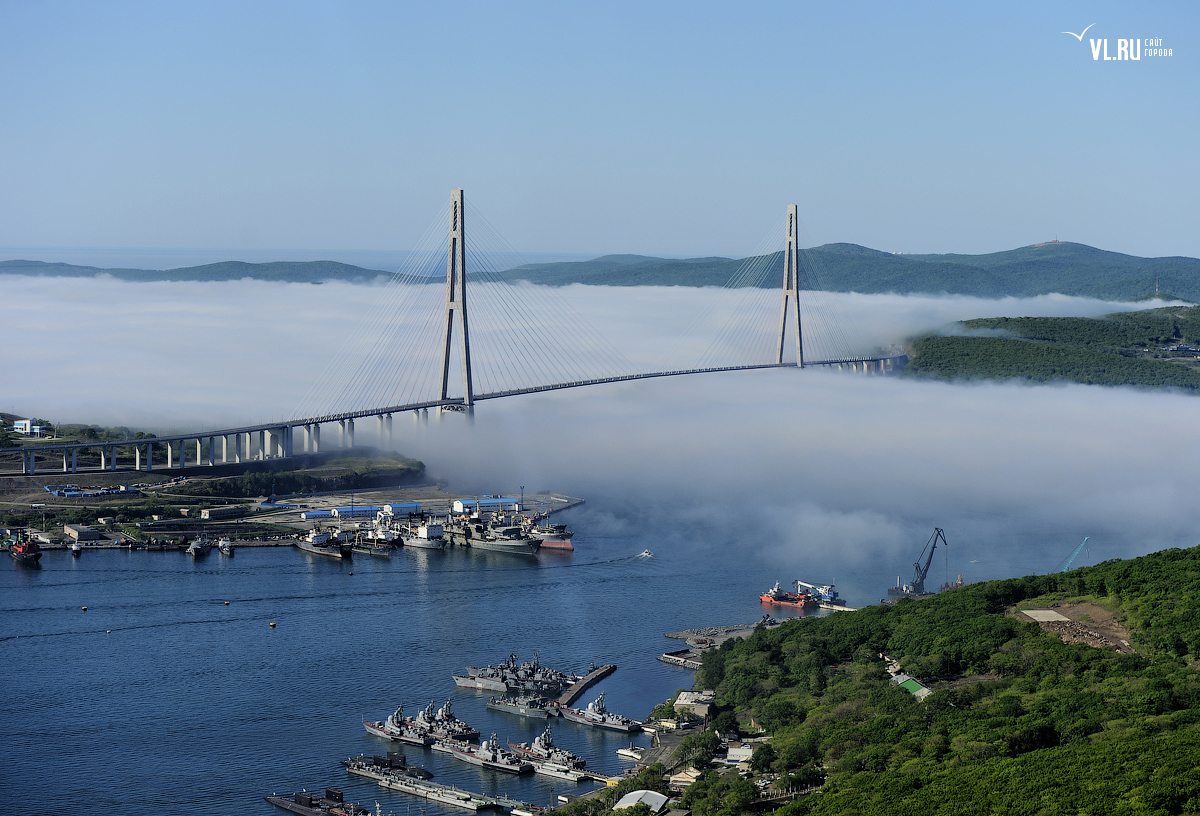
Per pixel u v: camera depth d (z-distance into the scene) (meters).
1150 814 181.00
